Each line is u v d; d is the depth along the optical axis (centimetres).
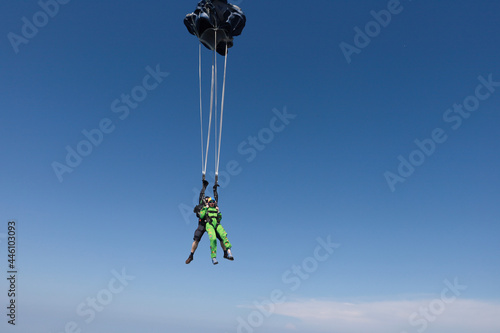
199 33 1647
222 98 1656
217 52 1770
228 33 1630
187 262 1497
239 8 1645
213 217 1531
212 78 1645
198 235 1516
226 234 1533
